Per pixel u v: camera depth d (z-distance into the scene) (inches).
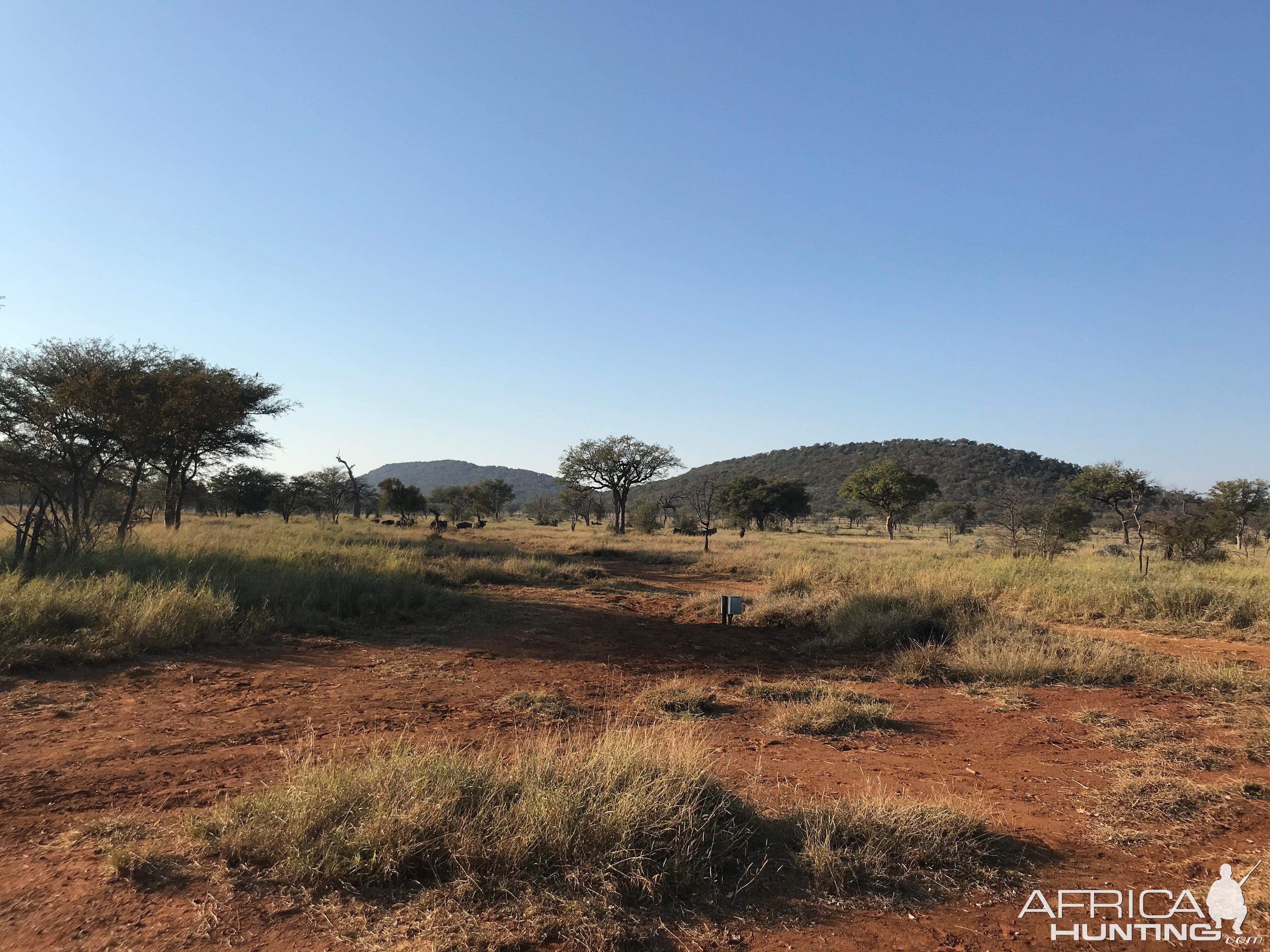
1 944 118.4
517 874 141.9
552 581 772.0
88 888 136.7
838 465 6865.2
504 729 258.2
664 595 702.5
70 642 341.7
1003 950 128.2
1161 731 266.8
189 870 143.8
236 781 200.4
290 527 1385.3
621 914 133.2
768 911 138.8
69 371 808.3
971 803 190.2
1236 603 524.4
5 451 695.1
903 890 148.4
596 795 164.7
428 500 3686.0
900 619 464.8
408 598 536.4
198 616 391.9
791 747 250.1
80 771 205.6
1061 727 279.0
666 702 297.1
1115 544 1846.7
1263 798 202.1
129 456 753.6
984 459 6092.5
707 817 160.9
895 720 287.6
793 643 478.6
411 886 140.2
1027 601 596.7
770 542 1744.6
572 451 2470.5
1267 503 1641.2
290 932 124.1
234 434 1169.4
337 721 263.0
